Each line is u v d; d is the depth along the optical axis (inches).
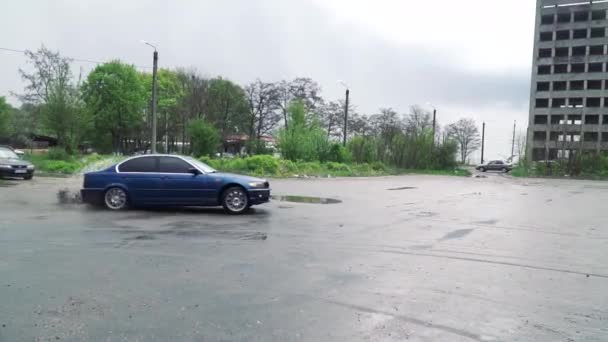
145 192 437.4
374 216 441.4
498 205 571.8
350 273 228.5
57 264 235.1
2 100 2255.2
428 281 217.5
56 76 1375.5
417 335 153.1
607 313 178.2
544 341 150.5
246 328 156.3
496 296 196.9
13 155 847.1
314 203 545.0
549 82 3248.0
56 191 603.5
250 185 438.9
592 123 3127.5
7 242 286.8
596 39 3085.6
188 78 2336.4
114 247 278.2
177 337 147.9
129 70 2201.0
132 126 2226.9
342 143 1652.3
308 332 153.9
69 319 161.5
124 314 167.0
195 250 274.5
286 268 236.1
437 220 425.1
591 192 824.9
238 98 2363.4
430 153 1780.3
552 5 3233.3
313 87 2249.0
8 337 145.8
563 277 229.9
